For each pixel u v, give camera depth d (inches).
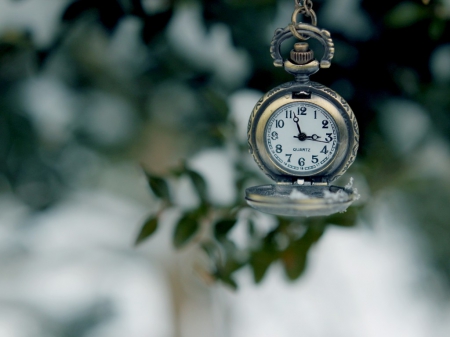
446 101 11.2
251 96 12.2
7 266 21.5
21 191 13.4
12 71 12.9
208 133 12.7
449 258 14.9
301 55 9.4
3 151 13.0
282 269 11.1
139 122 14.5
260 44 11.3
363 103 11.1
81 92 13.9
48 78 13.5
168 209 10.5
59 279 21.6
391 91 11.0
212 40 12.1
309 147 9.6
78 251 21.9
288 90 9.6
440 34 10.5
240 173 11.2
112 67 13.8
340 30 10.9
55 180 13.6
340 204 9.0
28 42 11.4
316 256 18.6
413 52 10.9
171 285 19.6
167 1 10.9
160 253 19.9
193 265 11.0
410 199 14.4
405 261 17.3
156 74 12.5
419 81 11.0
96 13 10.8
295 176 9.7
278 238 10.7
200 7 11.2
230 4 11.1
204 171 11.5
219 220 10.5
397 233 15.5
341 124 9.5
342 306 18.1
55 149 13.7
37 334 19.8
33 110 13.2
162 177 10.6
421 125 11.3
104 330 20.2
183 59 12.3
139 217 20.0
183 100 13.3
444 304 15.7
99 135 14.4
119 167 16.8
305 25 9.3
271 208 9.0
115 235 21.9
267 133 9.6
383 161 11.4
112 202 19.2
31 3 11.4
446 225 14.6
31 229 20.7
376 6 10.8
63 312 20.4
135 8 10.6
